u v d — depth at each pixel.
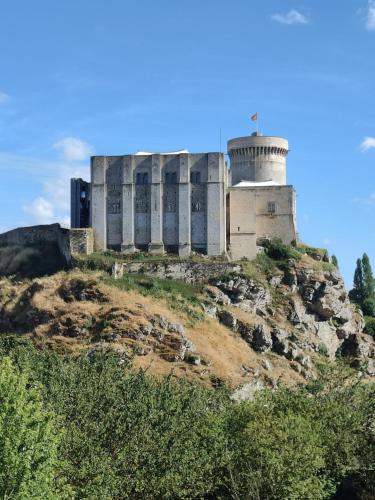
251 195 119.75
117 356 68.00
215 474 53.44
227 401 68.12
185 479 48.34
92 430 45.88
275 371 100.62
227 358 95.44
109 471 42.69
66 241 115.38
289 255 121.44
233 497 53.06
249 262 117.31
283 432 54.91
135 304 97.19
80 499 41.62
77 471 41.94
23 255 121.62
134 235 117.25
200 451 51.53
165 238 117.00
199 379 87.81
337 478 63.34
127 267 111.31
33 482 38.84
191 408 55.16
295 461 53.38
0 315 103.25
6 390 42.19
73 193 124.31
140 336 92.12
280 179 144.38
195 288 109.31
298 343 110.38
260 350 104.25
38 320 97.69
